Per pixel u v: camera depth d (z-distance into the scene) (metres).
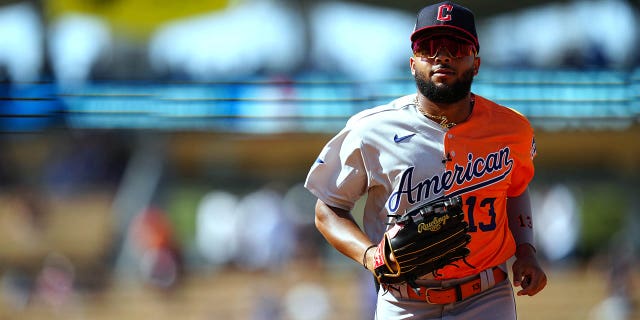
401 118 12.96
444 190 12.88
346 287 49.75
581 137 60.19
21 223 56.09
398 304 13.70
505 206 13.49
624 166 61.84
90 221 56.84
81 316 47.19
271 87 45.00
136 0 43.53
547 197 58.41
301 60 45.47
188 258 54.28
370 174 13.19
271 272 51.03
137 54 44.03
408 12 46.00
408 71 45.59
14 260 52.03
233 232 53.03
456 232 12.28
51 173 60.91
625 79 46.34
